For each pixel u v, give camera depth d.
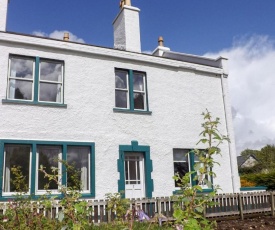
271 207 12.85
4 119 10.66
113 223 6.92
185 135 13.85
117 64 13.12
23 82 11.44
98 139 11.98
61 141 11.32
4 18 12.09
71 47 12.20
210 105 14.94
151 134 13.08
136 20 15.05
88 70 12.44
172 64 14.30
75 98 11.93
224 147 14.67
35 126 11.05
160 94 13.77
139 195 12.38
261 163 47.66
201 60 16.09
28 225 5.20
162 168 12.94
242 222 11.19
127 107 13.11
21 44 11.49
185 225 3.18
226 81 15.70
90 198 11.26
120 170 12.05
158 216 4.31
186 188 3.69
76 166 11.50
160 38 17.39
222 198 11.95
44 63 11.91
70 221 3.84
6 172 10.44
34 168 10.72
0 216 5.57
